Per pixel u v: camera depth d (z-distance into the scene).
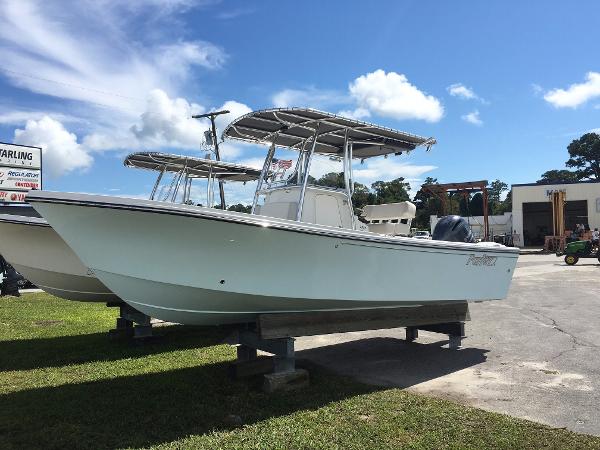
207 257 4.31
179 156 8.12
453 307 6.27
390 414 4.00
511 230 37.44
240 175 9.56
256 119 5.50
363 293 5.11
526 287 12.47
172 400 4.43
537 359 5.81
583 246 19.81
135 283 4.46
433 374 5.31
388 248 5.18
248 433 3.65
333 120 5.45
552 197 31.95
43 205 4.23
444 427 3.70
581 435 3.53
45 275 7.04
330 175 6.06
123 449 3.39
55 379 5.12
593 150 61.75
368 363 5.84
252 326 5.27
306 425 3.79
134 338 6.84
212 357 6.08
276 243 4.43
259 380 5.05
